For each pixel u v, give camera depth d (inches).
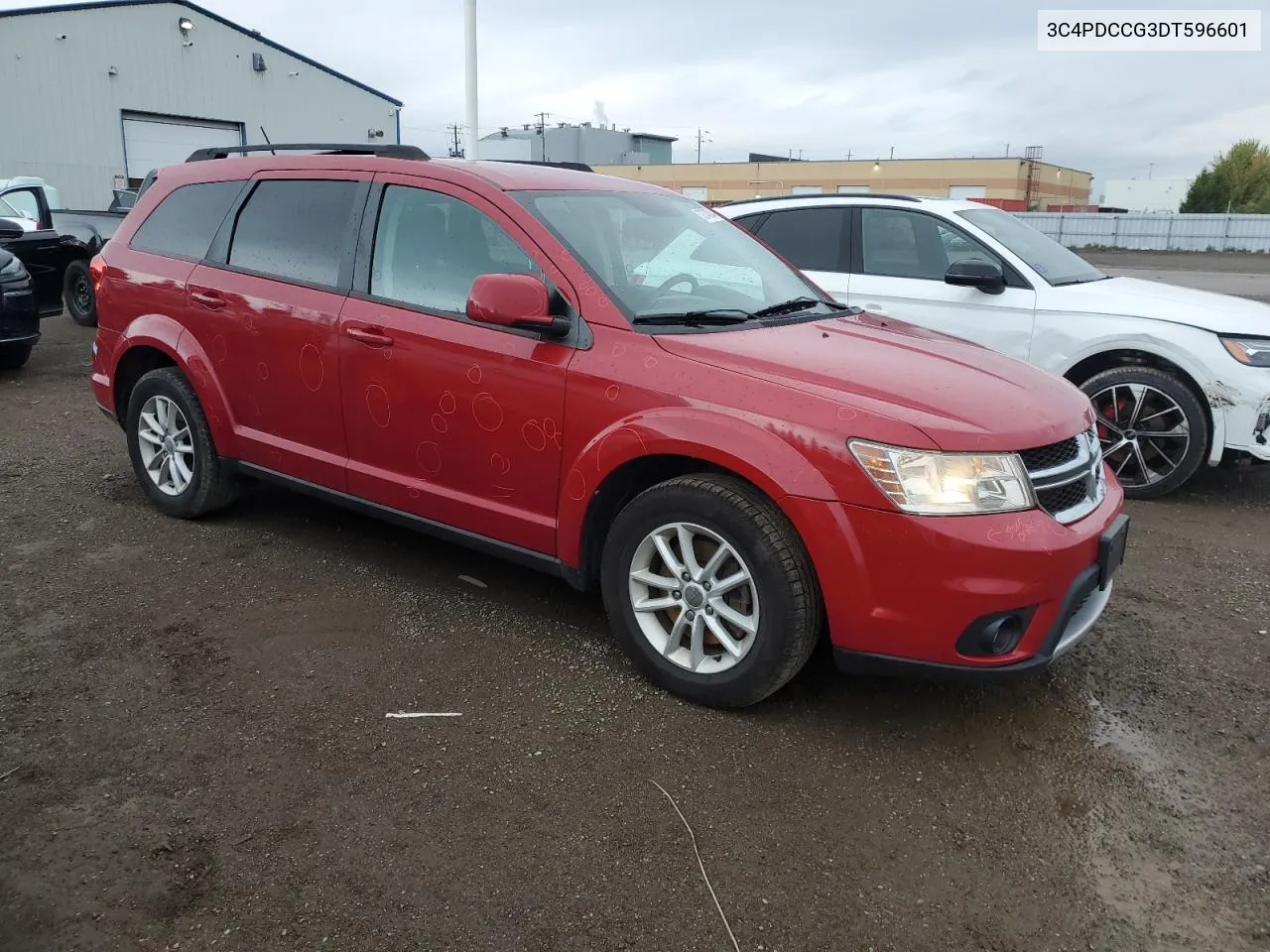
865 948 88.8
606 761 115.6
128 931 87.7
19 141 973.8
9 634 142.8
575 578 136.3
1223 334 211.5
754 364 122.4
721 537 120.0
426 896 93.0
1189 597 170.4
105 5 1002.7
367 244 154.4
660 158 2763.3
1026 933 91.4
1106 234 1780.3
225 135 1131.3
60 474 222.4
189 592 158.9
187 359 175.2
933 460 109.4
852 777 114.1
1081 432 125.6
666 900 93.7
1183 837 105.8
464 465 143.2
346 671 134.8
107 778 109.3
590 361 129.0
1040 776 115.9
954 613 109.7
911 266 249.8
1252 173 2989.7
